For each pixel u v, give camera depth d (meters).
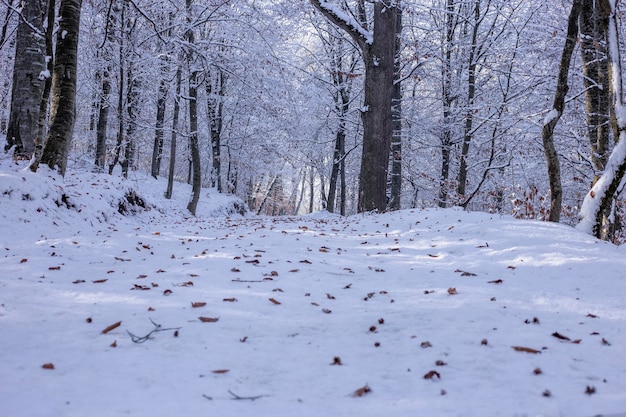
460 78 18.88
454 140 19.23
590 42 10.08
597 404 2.14
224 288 4.41
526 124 14.74
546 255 5.14
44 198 8.37
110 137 26.61
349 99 23.39
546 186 16.62
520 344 2.99
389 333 3.28
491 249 5.78
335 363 2.73
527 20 14.92
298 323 3.51
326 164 33.84
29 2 11.13
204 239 7.55
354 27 12.80
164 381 2.41
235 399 2.24
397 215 10.13
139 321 3.38
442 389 2.33
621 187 6.75
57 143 9.90
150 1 16.45
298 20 20.16
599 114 9.44
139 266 5.29
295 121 24.83
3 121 23.55
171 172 21.31
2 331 3.05
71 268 5.07
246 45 19.14
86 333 3.11
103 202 10.73
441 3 19.62
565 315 3.59
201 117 30.17
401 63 18.03
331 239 7.74
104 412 2.05
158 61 17.80
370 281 4.95
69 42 9.91
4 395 2.17
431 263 5.67
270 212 56.69
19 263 5.08
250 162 31.67
